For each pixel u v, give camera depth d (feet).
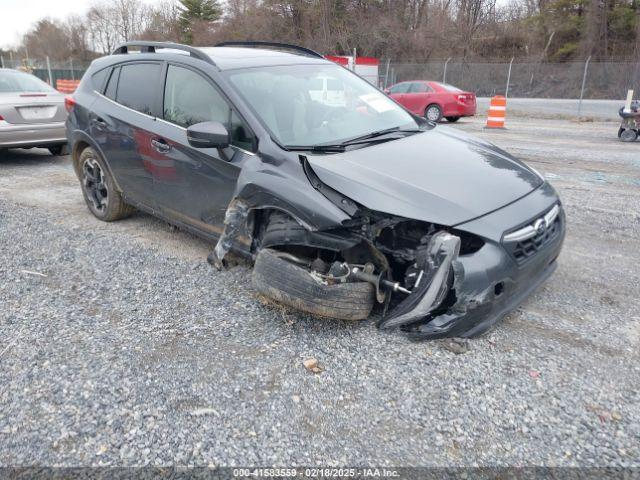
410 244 10.77
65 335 11.11
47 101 27.07
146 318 11.82
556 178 25.77
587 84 90.53
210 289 13.21
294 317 11.67
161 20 189.88
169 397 9.14
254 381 9.58
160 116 14.99
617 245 16.48
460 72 95.55
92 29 219.20
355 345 10.61
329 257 11.27
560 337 10.98
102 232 17.48
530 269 10.84
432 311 10.40
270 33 140.87
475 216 10.14
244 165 12.00
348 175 10.59
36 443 8.14
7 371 9.87
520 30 147.95
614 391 9.29
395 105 15.51
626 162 29.91
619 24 133.39
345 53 136.46
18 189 23.07
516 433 8.34
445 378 9.60
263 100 12.99
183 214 14.64
